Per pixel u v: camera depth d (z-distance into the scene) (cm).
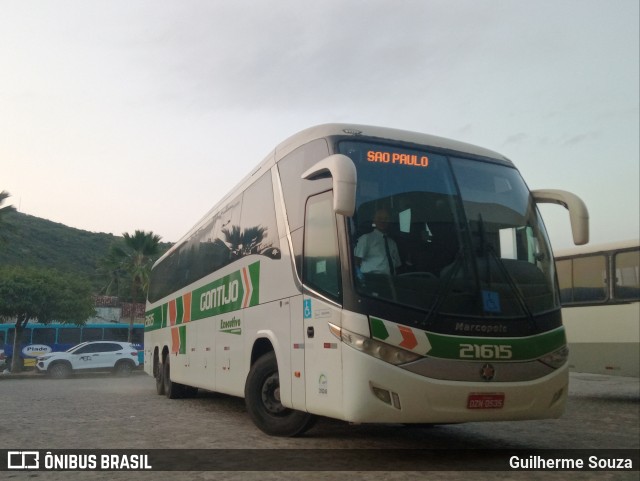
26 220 9469
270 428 756
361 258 589
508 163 720
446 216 630
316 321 628
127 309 4566
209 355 1034
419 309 572
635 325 1315
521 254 652
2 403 1270
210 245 1093
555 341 625
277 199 770
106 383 2230
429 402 556
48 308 3180
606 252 1390
